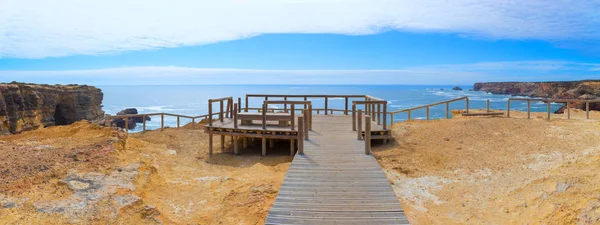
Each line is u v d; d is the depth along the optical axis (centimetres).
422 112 4628
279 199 603
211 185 828
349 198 606
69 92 4422
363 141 1016
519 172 835
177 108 6819
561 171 776
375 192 631
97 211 567
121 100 10388
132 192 657
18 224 498
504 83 11344
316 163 795
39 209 545
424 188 806
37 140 984
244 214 655
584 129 1152
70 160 767
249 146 1289
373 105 1391
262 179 821
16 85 3656
